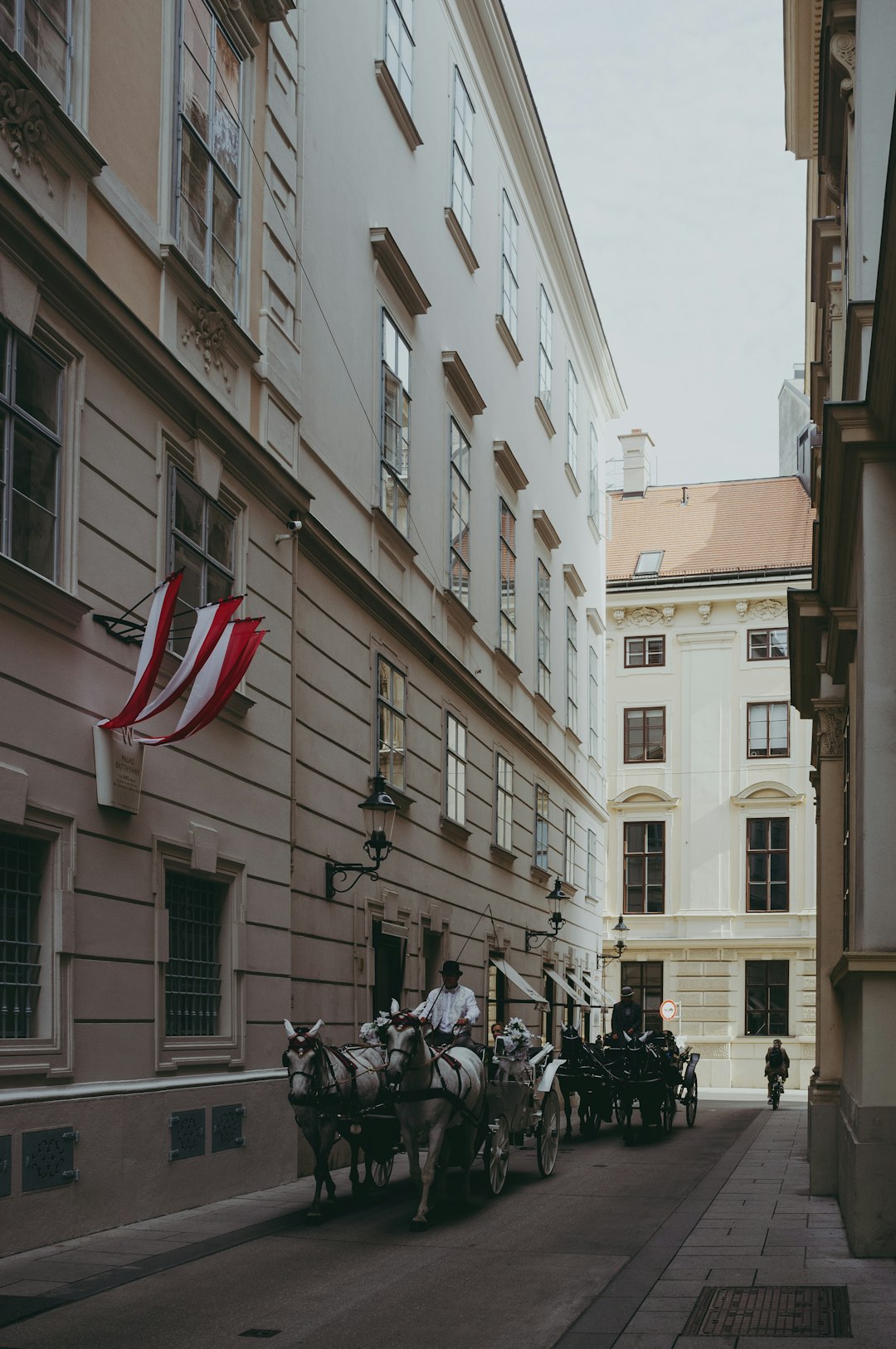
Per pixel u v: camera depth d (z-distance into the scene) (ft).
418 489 74.69
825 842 52.90
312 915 55.57
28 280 34.99
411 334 74.18
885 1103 34.37
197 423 45.19
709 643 157.79
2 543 34.09
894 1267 33.30
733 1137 78.48
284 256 54.54
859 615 36.65
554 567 114.83
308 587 56.59
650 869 154.71
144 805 40.68
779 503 169.58
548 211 112.16
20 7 35.42
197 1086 42.73
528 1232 39.45
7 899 34.32
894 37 38.88
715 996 149.28
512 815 96.27
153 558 42.06
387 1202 45.01
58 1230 34.94
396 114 72.64
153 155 43.29
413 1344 26.20
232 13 49.67
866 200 39.09
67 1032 35.78
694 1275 32.71
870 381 34.68
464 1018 45.68
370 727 64.23
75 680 37.04
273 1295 30.30
